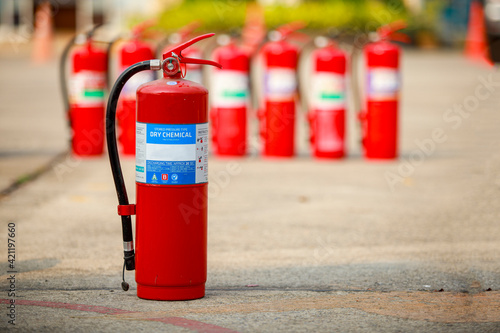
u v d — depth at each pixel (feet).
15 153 33.32
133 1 103.14
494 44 77.92
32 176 28.60
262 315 14.07
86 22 107.96
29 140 36.76
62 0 108.68
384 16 95.66
